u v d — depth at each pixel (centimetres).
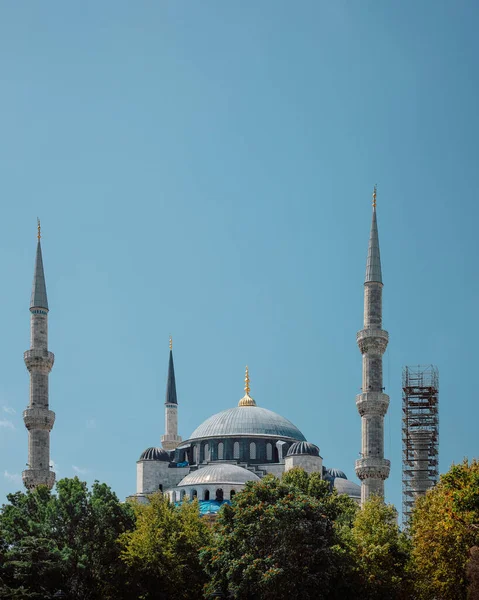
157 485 15900
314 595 8762
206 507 14112
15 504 10588
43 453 14050
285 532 8756
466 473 8756
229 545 9069
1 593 8981
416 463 14762
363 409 13225
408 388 14938
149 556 9669
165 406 19000
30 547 9400
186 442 17200
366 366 13475
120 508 10275
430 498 10200
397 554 9344
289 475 12256
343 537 9425
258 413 17188
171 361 19412
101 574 9769
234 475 14788
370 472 12912
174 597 9812
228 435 16512
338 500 12075
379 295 13738
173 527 10188
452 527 8906
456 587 8875
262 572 8538
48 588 9438
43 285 14875
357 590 9050
